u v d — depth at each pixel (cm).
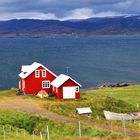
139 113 7869
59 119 6844
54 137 5559
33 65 10094
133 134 5978
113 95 11150
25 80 9544
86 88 15162
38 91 9625
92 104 8388
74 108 8019
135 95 11031
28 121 6562
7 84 16000
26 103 8275
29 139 5356
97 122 6831
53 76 9681
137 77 18912
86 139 5141
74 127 6100
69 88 8938
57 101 8638
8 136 5519
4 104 8138
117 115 7481
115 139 5225
